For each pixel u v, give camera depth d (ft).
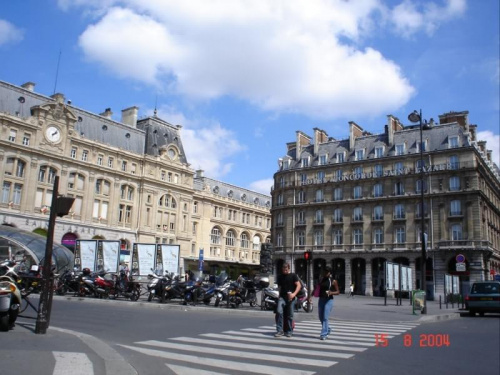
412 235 196.34
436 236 189.98
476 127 227.81
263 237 341.82
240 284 82.43
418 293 76.64
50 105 189.06
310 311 73.31
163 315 59.41
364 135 235.81
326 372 26.99
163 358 30.07
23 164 180.34
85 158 204.85
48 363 24.59
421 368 29.04
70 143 197.16
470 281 179.83
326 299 41.45
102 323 48.62
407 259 199.52
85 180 202.18
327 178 225.56
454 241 184.44
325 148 235.61
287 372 26.76
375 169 212.23
